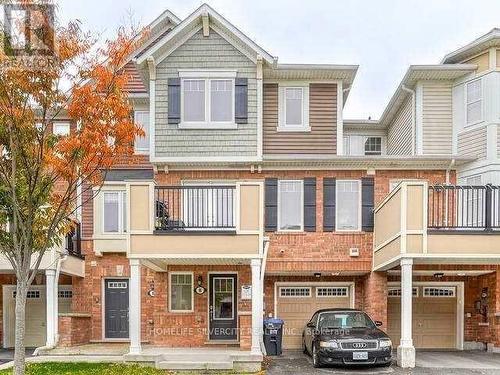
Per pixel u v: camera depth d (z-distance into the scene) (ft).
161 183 50.65
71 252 51.78
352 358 38.42
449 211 49.49
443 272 49.08
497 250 40.57
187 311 50.37
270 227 50.85
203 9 49.67
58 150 26.53
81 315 51.85
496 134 49.62
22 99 25.44
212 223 44.86
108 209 55.57
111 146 28.02
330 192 51.21
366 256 50.49
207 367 38.96
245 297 50.19
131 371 36.52
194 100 50.75
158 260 43.60
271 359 44.68
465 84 52.90
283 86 54.29
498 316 47.96
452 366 39.91
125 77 28.04
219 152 50.21
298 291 54.44
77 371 36.29
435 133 54.24
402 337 40.37
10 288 58.44
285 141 53.62
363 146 71.05
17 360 26.08
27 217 26.63
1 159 26.16
